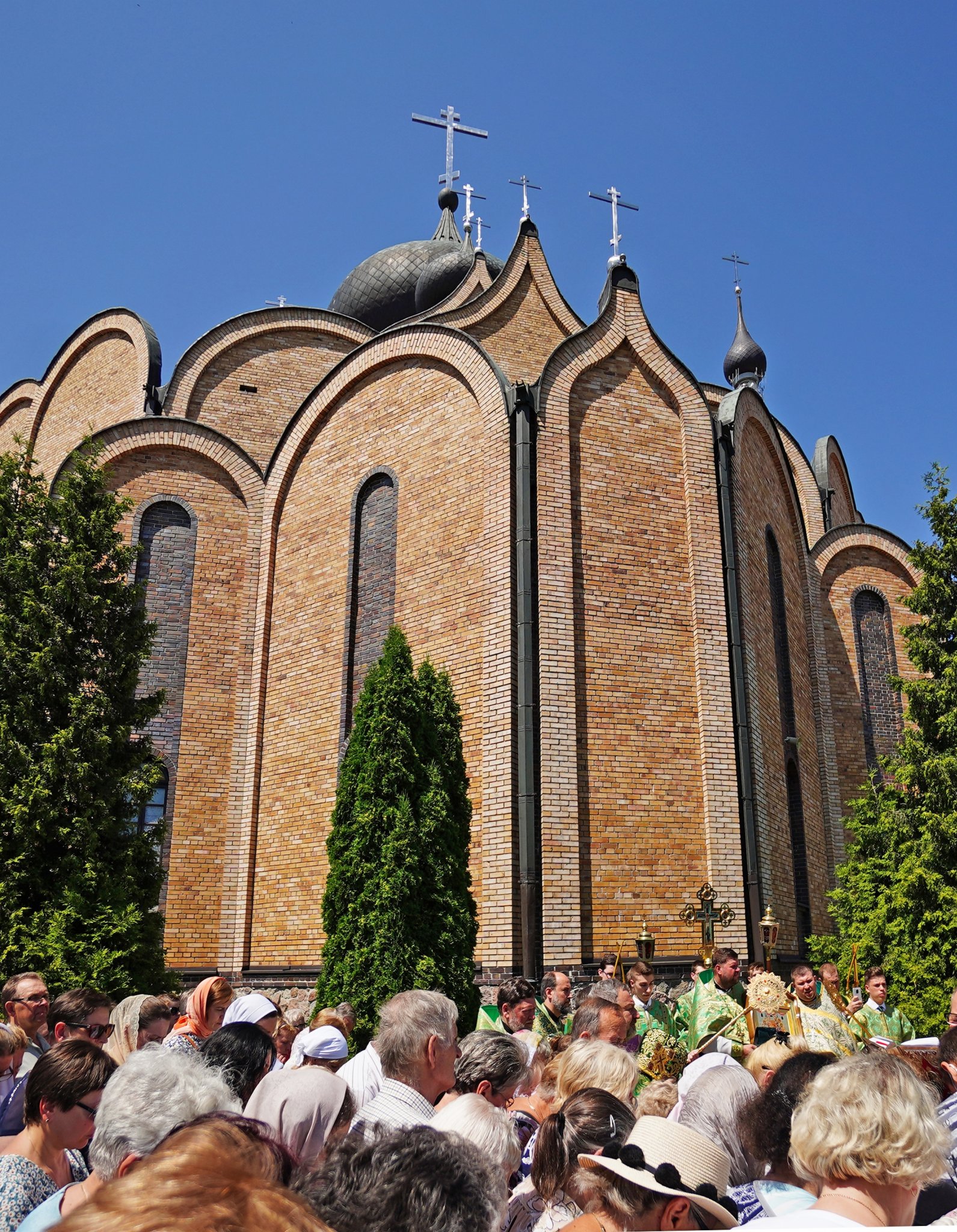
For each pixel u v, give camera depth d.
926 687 18.34
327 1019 8.27
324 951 12.90
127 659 14.65
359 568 19.83
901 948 16.88
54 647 14.05
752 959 16.75
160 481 21.81
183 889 19.84
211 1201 1.87
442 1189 2.96
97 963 12.63
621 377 18.69
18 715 13.66
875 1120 3.50
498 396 17.94
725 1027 8.73
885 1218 3.50
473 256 29.02
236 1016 6.95
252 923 19.78
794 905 19.64
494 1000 15.02
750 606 19.34
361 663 19.30
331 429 21.25
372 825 13.01
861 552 26.55
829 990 11.41
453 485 18.39
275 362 26.94
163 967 13.98
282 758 20.23
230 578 21.73
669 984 15.97
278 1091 5.05
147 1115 4.20
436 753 13.62
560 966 15.38
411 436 19.45
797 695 22.30
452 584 17.89
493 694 16.56
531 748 15.99
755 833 17.33
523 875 15.48
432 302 29.14
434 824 13.10
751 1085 5.25
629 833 16.52
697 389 19.16
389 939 12.42
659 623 17.73
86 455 15.78
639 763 16.89
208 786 20.53
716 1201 4.04
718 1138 5.06
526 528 16.92
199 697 20.91
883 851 18.75
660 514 18.30
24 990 7.70
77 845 13.42
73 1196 4.22
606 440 18.20
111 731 14.29
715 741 17.48
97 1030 7.24
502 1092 5.62
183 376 25.97
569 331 25.28
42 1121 4.81
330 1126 4.98
